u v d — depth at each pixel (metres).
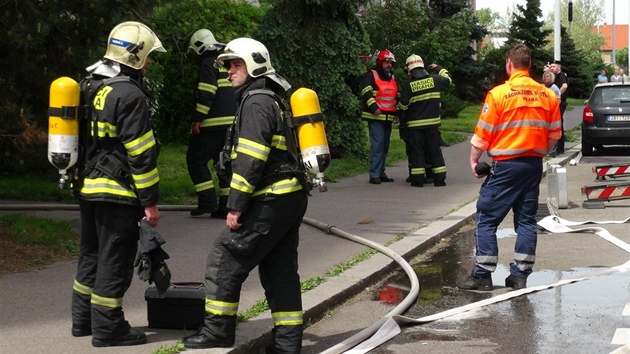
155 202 5.55
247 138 5.33
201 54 10.57
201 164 10.77
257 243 5.45
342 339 6.36
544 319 6.73
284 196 5.44
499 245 9.89
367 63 20.14
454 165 17.58
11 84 9.09
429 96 14.07
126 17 9.39
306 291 7.34
